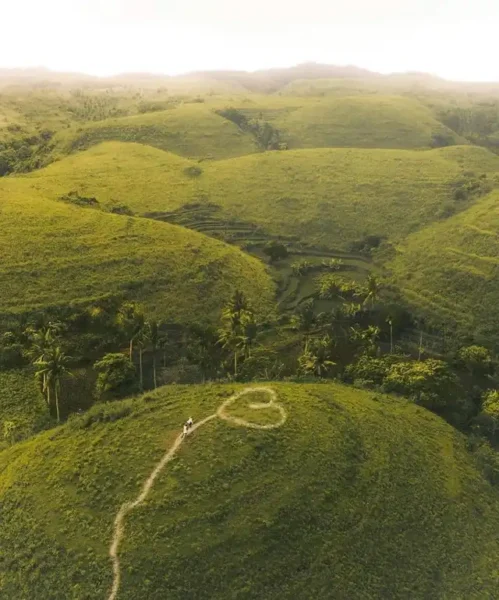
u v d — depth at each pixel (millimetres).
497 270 114938
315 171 173125
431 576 51125
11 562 48594
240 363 86938
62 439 63125
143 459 57844
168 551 48000
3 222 115375
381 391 79438
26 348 85812
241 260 126188
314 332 103062
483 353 89812
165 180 164125
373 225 148375
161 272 110188
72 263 106812
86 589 45188
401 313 106312
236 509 52562
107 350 91000
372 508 56000
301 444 61562
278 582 47438
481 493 62094
